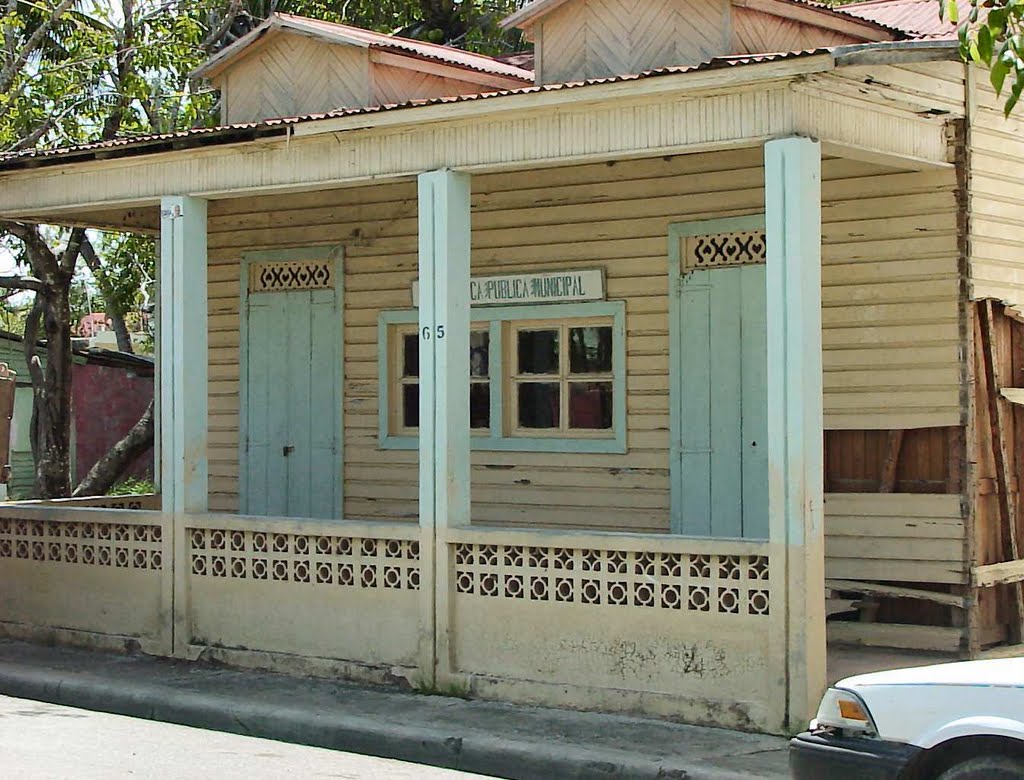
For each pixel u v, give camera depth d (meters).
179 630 10.70
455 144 9.57
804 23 10.98
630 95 8.66
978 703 5.42
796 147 8.20
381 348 12.55
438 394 9.55
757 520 10.64
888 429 9.97
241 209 13.33
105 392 27.48
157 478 13.80
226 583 10.53
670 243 11.03
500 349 11.93
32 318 18.86
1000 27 7.05
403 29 23.19
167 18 18.97
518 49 23.45
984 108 9.86
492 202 11.91
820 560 8.16
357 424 12.70
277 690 9.68
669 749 7.90
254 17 22.47
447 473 9.49
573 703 8.93
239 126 10.23
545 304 11.64
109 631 11.16
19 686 10.22
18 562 11.75
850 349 10.13
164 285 10.89
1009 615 10.05
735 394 10.74
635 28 11.02
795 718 8.05
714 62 8.22
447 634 9.45
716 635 8.44
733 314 10.76
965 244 9.70
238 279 13.37
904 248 9.93
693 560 8.55
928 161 9.46
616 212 11.30
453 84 12.66
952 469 9.73
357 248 12.68
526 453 11.80
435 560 9.52
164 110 18.72
